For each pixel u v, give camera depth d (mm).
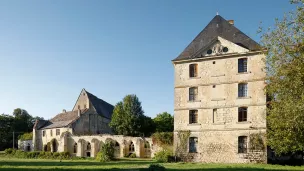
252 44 40250
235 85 40188
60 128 74500
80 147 67438
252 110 38844
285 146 27938
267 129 36000
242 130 39062
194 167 30016
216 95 41062
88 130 76688
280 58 26203
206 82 41812
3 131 102562
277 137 28531
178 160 41875
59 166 32688
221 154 39781
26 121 112938
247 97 39250
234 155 39125
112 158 46875
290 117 24609
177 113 42969
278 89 26500
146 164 36188
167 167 30000
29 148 83625
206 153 40531
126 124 74438
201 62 42469
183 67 43500
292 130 25656
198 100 41906
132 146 61375
